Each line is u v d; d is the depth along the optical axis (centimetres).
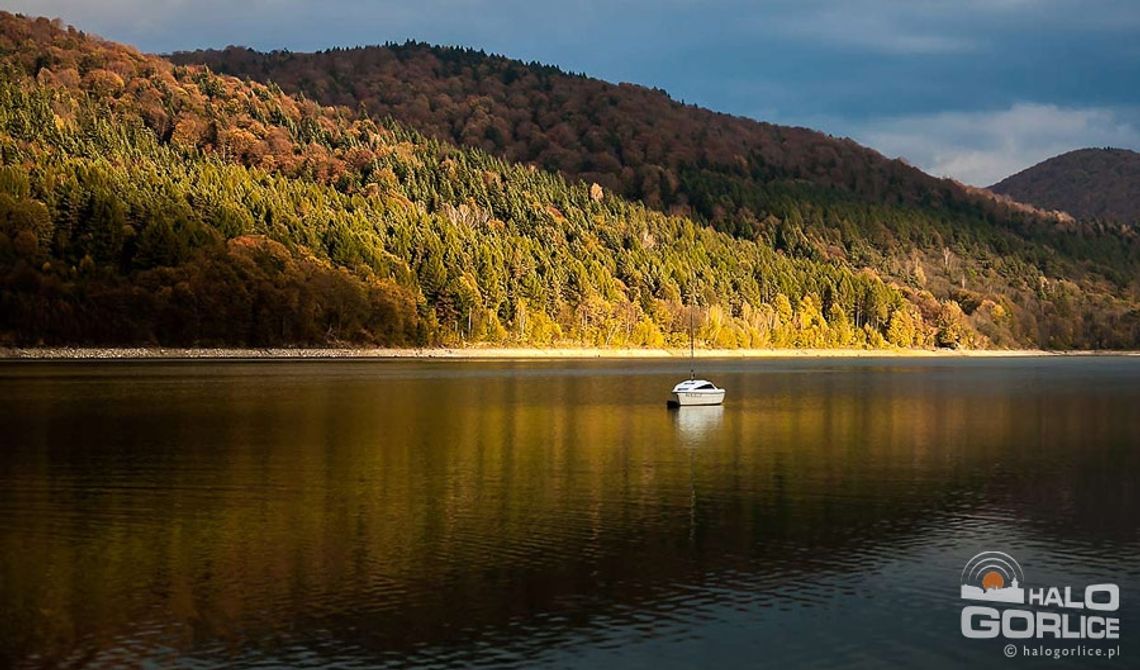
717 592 3434
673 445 7262
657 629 3062
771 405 11144
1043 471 6062
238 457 6366
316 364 19538
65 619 3103
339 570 3644
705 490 5306
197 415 8981
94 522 4416
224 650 2861
